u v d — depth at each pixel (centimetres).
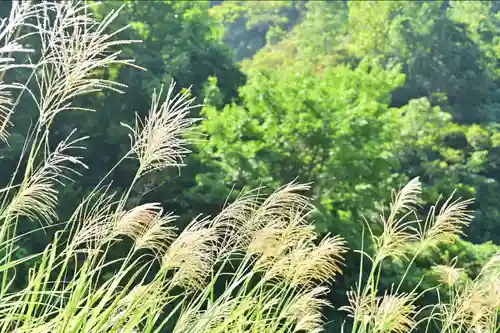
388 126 2778
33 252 1547
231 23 11756
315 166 2638
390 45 8069
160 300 240
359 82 3170
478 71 7756
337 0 9194
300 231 256
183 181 2217
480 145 5572
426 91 7800
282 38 10212
